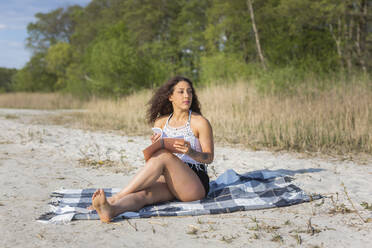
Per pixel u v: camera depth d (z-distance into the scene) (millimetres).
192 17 29812
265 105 9625
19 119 13531
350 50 17516
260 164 5699
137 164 5762
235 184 4086
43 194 3949
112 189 4059
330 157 6289
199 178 3564
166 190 3484
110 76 23031
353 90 9508
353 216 3168
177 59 32156
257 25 22641
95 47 24469
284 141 7465
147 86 22891
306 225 2969
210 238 2715
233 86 13125
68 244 2580
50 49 43375
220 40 24781
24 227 2910
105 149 7020
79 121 12797
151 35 33750
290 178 4352
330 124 7883
